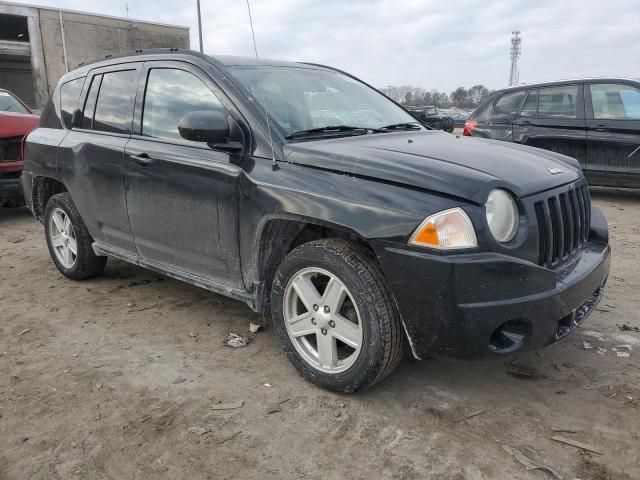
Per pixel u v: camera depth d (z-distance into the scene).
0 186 6.82
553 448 2.49
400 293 2.60
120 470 2.42
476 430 2.64
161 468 2.42
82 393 3.02
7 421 2.78
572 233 3.02
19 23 46.28
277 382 3.10
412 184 2.63
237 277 3.33
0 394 3.03
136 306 4.26
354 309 2.85
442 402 2.88
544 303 2.55
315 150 2.96
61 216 4.77
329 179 2.83
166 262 3.83
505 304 2.49
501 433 2.61
